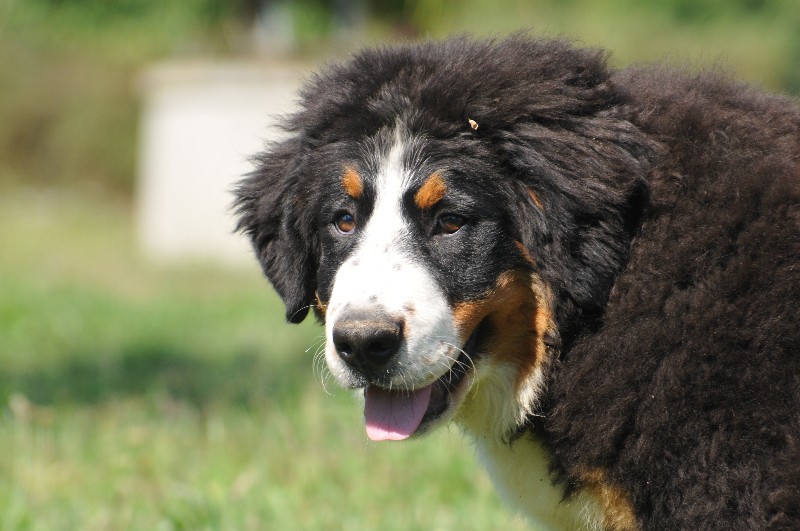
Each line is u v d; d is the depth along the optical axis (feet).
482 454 26.86
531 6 101.04
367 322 22.72
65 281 88.17
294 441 39.52
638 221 23.43
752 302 21.79
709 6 98.07
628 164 23.22
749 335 21.61
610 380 22.86
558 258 23.36
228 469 36.88
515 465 25.90
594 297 23.29
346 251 24.77
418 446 38.52
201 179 101.55
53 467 37.09
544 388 24.39
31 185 166.30
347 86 25.80
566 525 25.54
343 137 25.25
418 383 23.45
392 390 24.77
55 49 169.37
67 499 34.60
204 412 43.93
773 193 22.31
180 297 82.17
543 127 23.82
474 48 25.61
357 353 23.06
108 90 165.27
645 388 22.49
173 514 32.45
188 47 137.18
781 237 22.06
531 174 23.70
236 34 139.95
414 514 33.27
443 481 36.06
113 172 165.37
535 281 24.29
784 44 90.33
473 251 23.93
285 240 26.55
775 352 21.45
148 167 108.58
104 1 169.37
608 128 23.65
